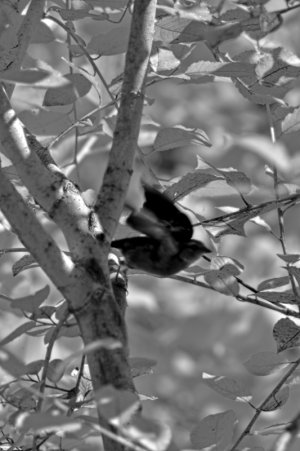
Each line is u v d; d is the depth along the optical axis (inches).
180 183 267.9
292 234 546.6
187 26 254.8
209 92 701.9
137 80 225.8
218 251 285.6
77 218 211.9
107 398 176.1
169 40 259.1
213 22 246.8
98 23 507.8
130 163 217.5
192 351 582.6
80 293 200.8
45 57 479.8
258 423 474.9
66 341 448.5
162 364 582.2
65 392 256.2
